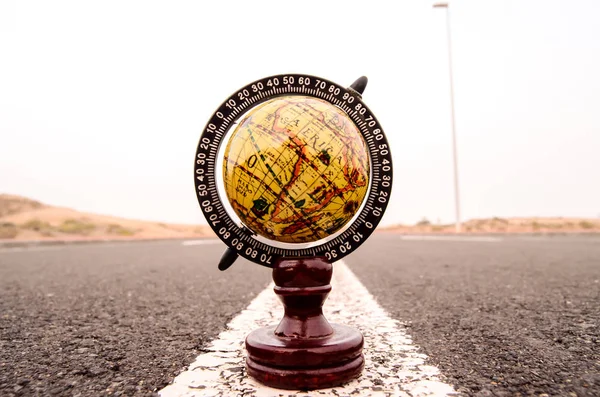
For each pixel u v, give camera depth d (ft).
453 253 28.58
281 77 5.85
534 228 105.50
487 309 9.93
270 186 5.03
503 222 125.80
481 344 7.00
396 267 20.06
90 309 10.47
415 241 49.19
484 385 5.18
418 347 6.86
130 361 6.30
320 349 5.11
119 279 16.48
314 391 5.04
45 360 6.40
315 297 5.44
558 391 4.99
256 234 5.77
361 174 5.30
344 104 5.88
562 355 6.37
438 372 5.65
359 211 5.88
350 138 5.24
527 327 8.14
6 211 133.39
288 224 5.24
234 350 6.81
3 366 6.12
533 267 18.76
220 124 5.83
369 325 8.45
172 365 6.09
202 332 8.07
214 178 5.81
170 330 8.26
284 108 5.24
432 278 15.74
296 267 5.45
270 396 4.91
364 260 23.97
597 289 12.51
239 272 19.19
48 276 17.53
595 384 5.20
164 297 12.26
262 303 11.03
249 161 5.06
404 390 5.03
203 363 6.15
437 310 9.89
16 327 8.59
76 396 5.00
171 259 26.81
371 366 5.90
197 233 129.90
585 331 7.80
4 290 13.65
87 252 35.01
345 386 5.17
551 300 10.91
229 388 5.17
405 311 9.82
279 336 5.45
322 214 5.19
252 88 5.85
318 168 4.99
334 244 5.84
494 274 16.48
